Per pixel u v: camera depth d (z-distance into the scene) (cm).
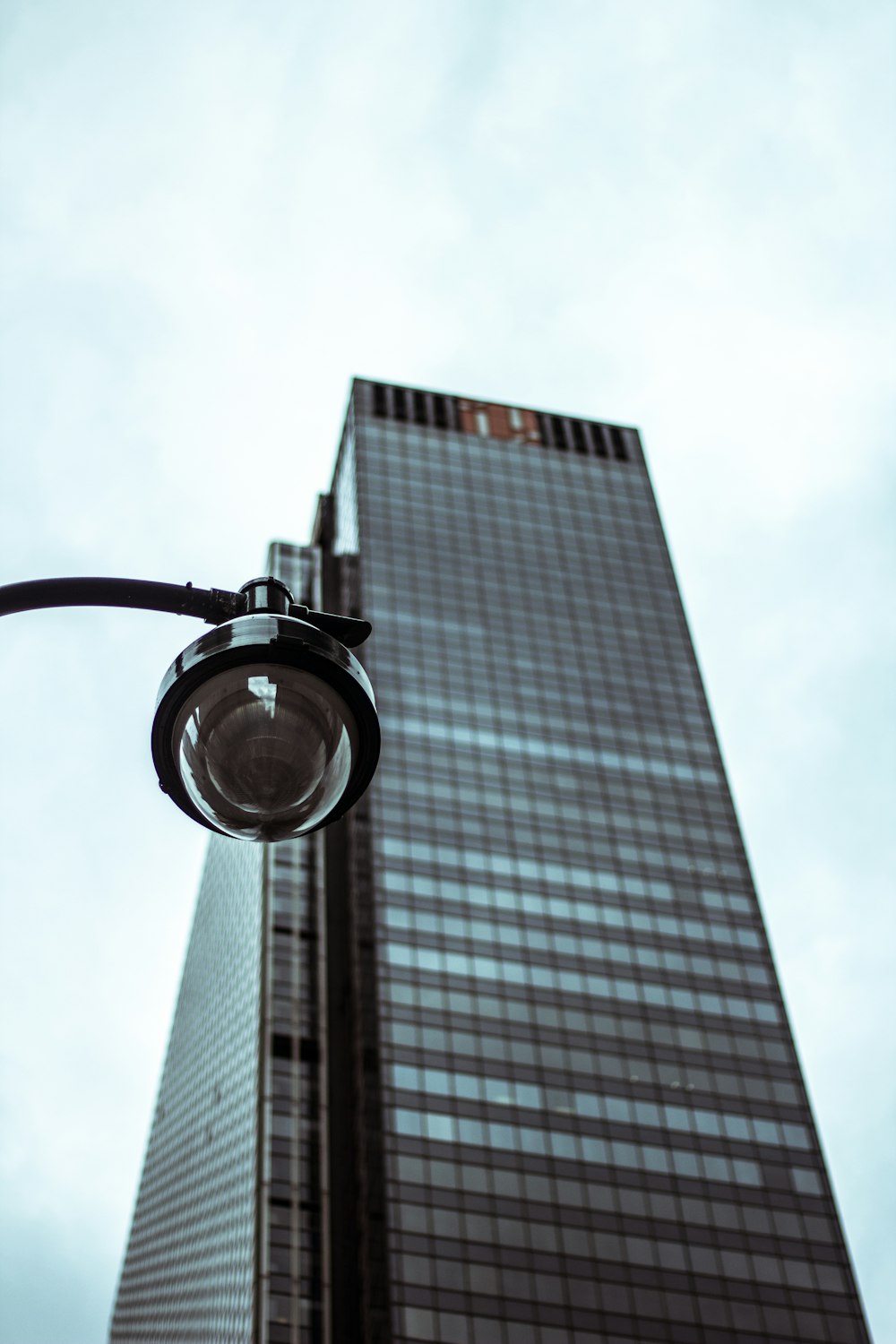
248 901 13462
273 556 15000
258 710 728
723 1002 12181
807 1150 11381
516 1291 9950
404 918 11912
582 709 14150
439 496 15738
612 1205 10575
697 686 14825
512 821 12912
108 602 773
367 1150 10531
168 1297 13200
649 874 12950
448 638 14275
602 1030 11644
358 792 779
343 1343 9838
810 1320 10362
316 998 11919
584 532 16012
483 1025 11400
